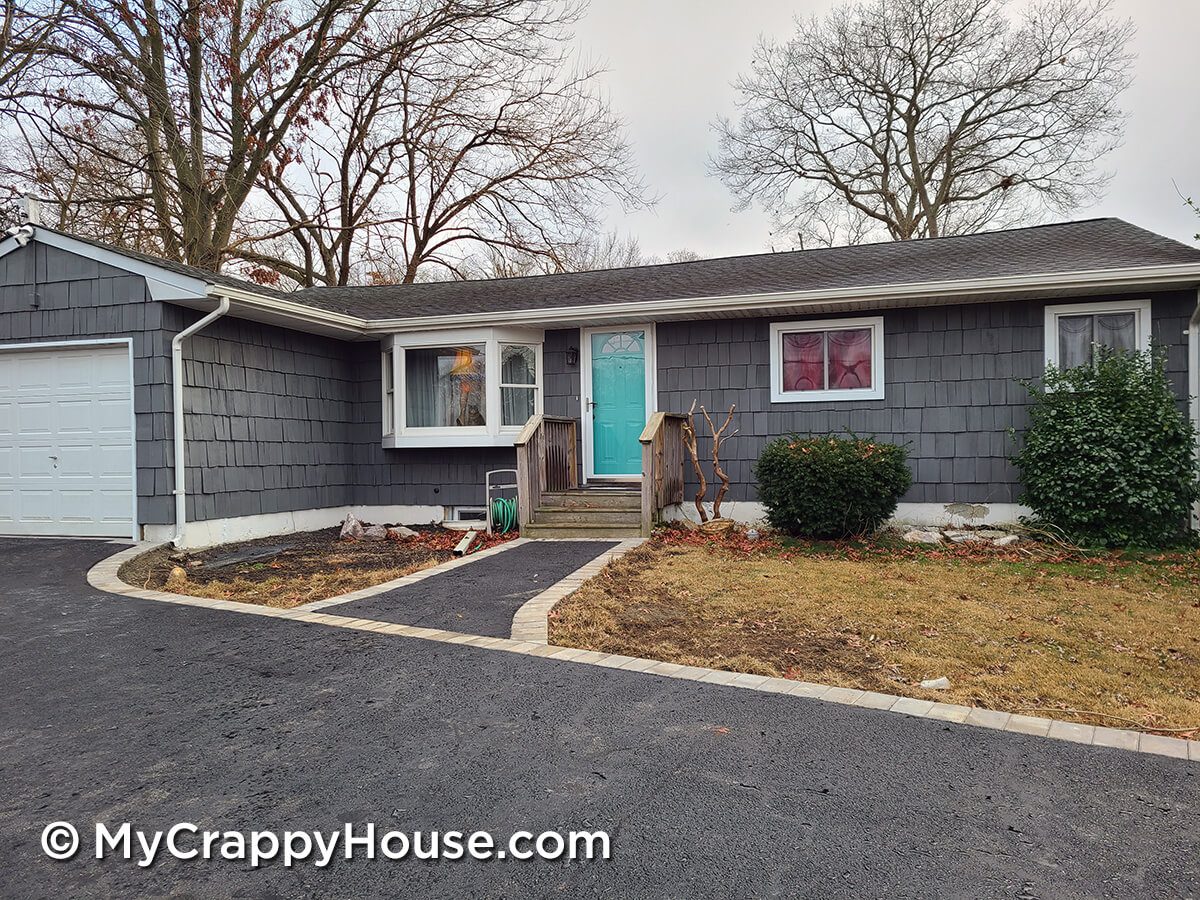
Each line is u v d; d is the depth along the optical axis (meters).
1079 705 3.84
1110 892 2.21
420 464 11.10
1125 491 7.66
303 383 10.38
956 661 4.50
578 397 10.63
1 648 4.64
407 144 20.66
